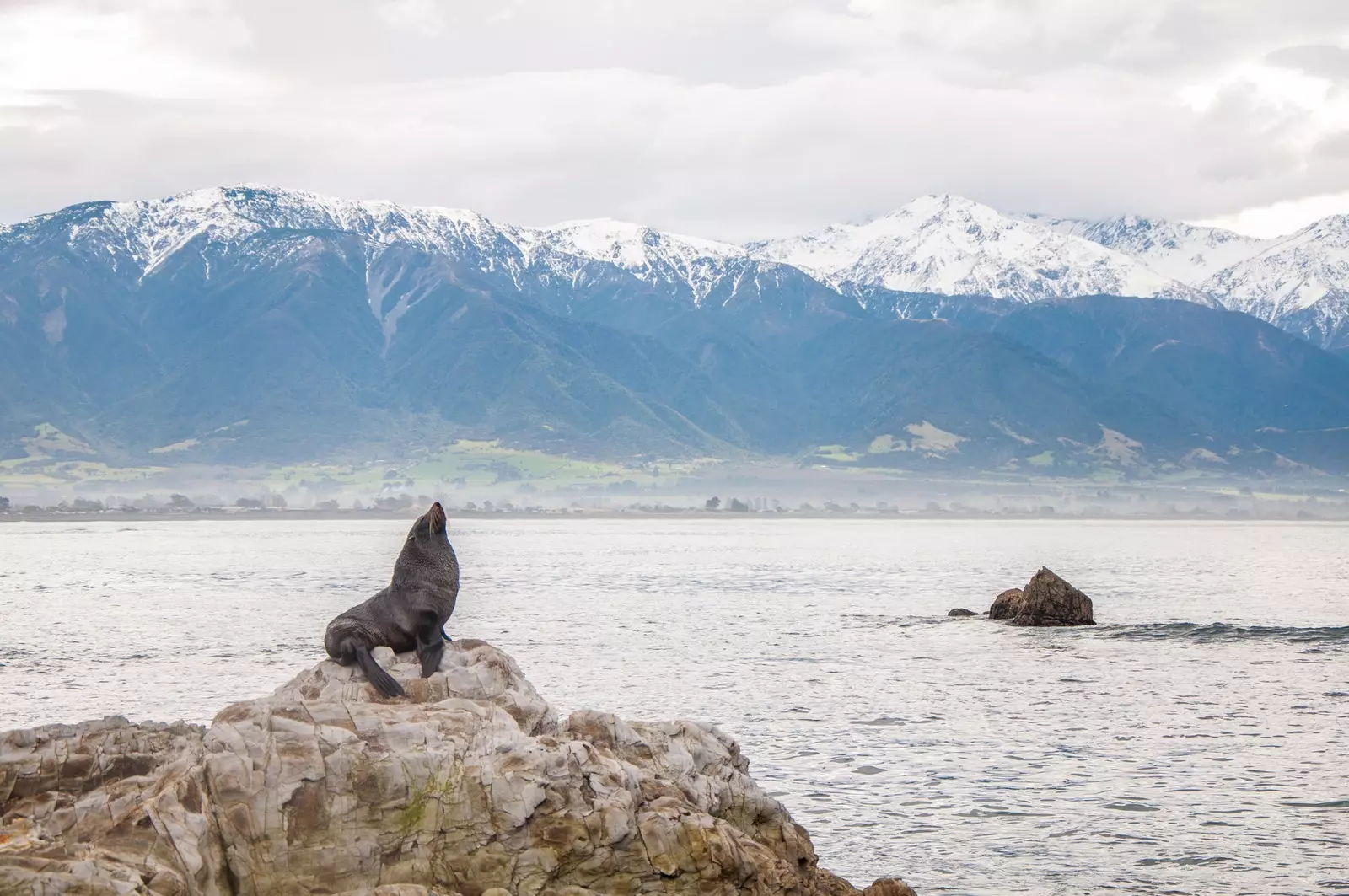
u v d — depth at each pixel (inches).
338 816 753.0
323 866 741.9
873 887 942.4
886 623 3474.4
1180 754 1670.8
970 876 1173.1
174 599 4271.7
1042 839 1284.4
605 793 786.2
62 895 641.0
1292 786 1497.3
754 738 1775.3
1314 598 4522.6
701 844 779.4
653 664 2564.0
